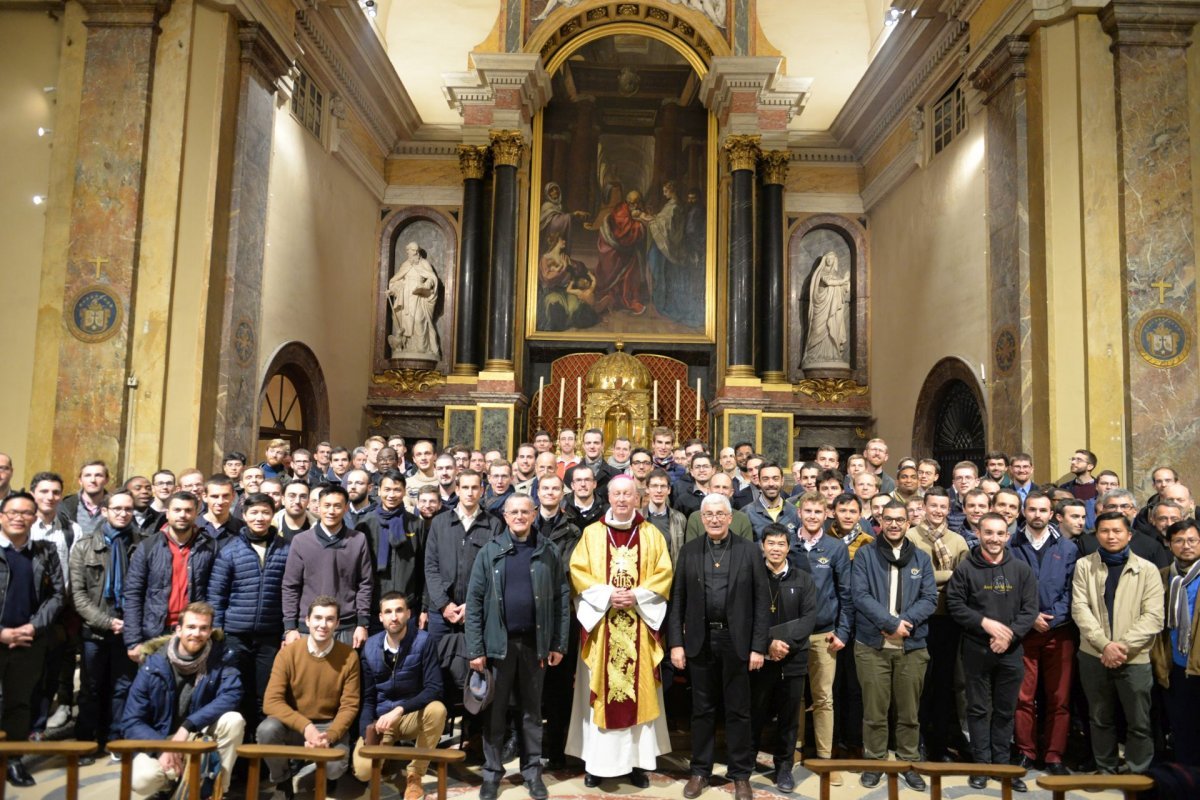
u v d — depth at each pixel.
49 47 8.09
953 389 11.12
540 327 14.45
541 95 14.45
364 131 13.55
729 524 4.94
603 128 14.82
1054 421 7.64
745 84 13.67
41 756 5.01
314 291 11.56
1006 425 8.38
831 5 15.61
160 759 4.21
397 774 5.00
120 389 7.51
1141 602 4.87
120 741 3.59
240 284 8.33
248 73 8.43
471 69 14.73
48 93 8.04
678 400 14.02
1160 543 5.36
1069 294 7.73
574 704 5.12
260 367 9.66
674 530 5.43
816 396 14.29
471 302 14.11
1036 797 4.78
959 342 10.59
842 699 5.53
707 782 4.94
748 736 4.73
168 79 7.86
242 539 5.04
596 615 4.89
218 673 4.42
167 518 5.19
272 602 4.96
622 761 4.86
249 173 8.45
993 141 8.78
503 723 4.73
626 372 13.33
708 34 13.99
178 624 4.78
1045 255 7.84
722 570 4.86
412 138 15.05
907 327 12.59
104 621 4.91
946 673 5.29
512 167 13.88
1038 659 5.28
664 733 5.09
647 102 14.86
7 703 4.64
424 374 14.29
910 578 4.99
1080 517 5.46
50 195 7.77
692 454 7.45
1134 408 7.40
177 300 7.73
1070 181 7.82
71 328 7.59
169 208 7.73
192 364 7.75
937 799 3.45
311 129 11.35
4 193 7.96
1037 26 8.06
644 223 14.66
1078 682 5.48
